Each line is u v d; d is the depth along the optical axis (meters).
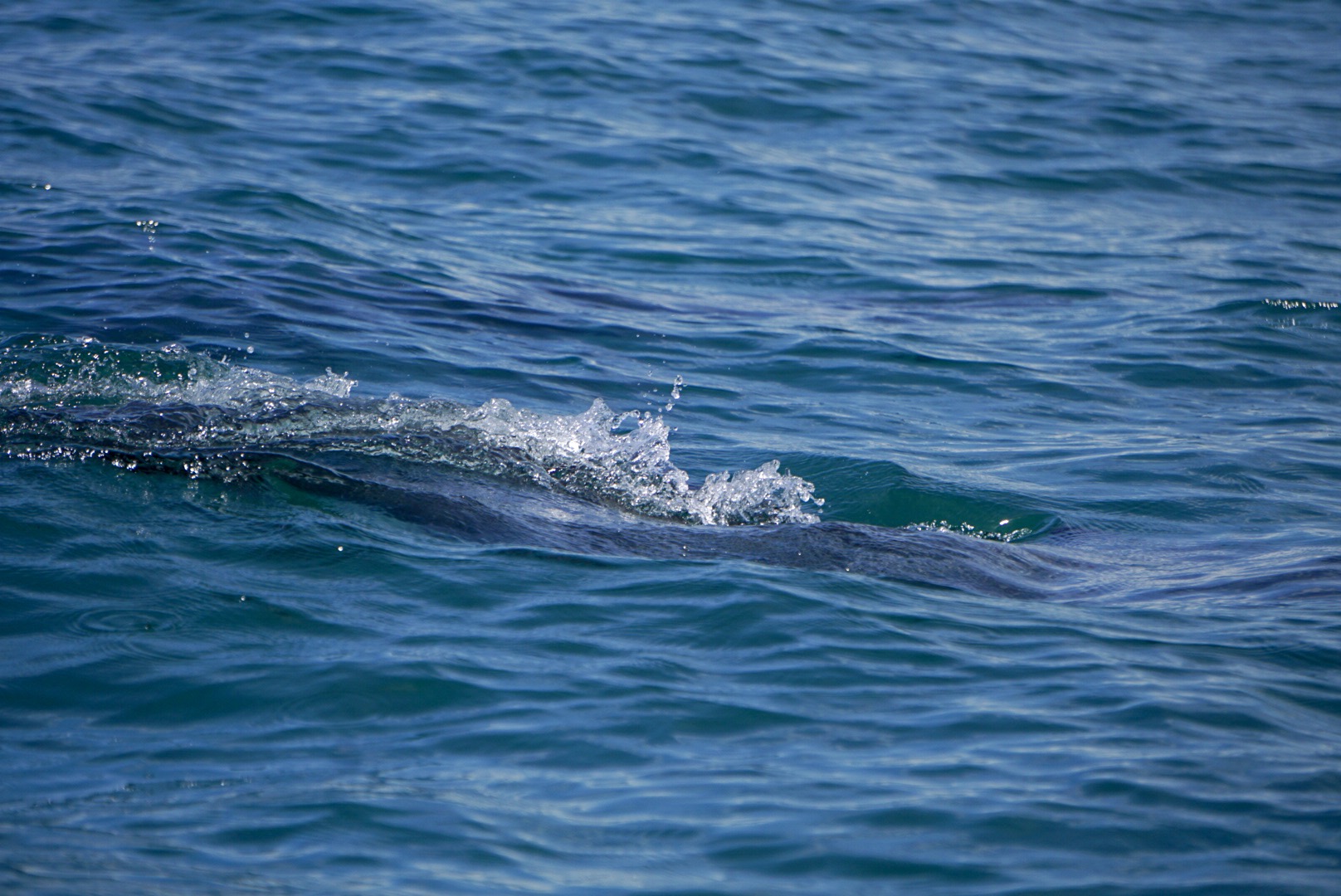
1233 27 92.38
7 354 31.89
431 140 57.25
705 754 17.14
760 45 75.94
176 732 17.30
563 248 47.94
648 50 72.75
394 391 33.22
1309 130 69.00
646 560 23.88
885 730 17.95
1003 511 28.95
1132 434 34.56
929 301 45.41
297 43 67.75
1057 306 45.44
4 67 58.97
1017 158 62.53
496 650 19.92
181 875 14.11
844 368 38.84
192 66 62.84
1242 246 52.19
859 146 62.47
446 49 68.94
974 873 14.63
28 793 15.70
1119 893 14.31
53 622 19.94
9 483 24.38
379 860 14.52
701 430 33.22
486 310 40.88
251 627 20.20
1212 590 24.16
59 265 39.25
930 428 34.56
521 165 55.78
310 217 47.19
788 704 18.58
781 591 22.53
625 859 14.72
